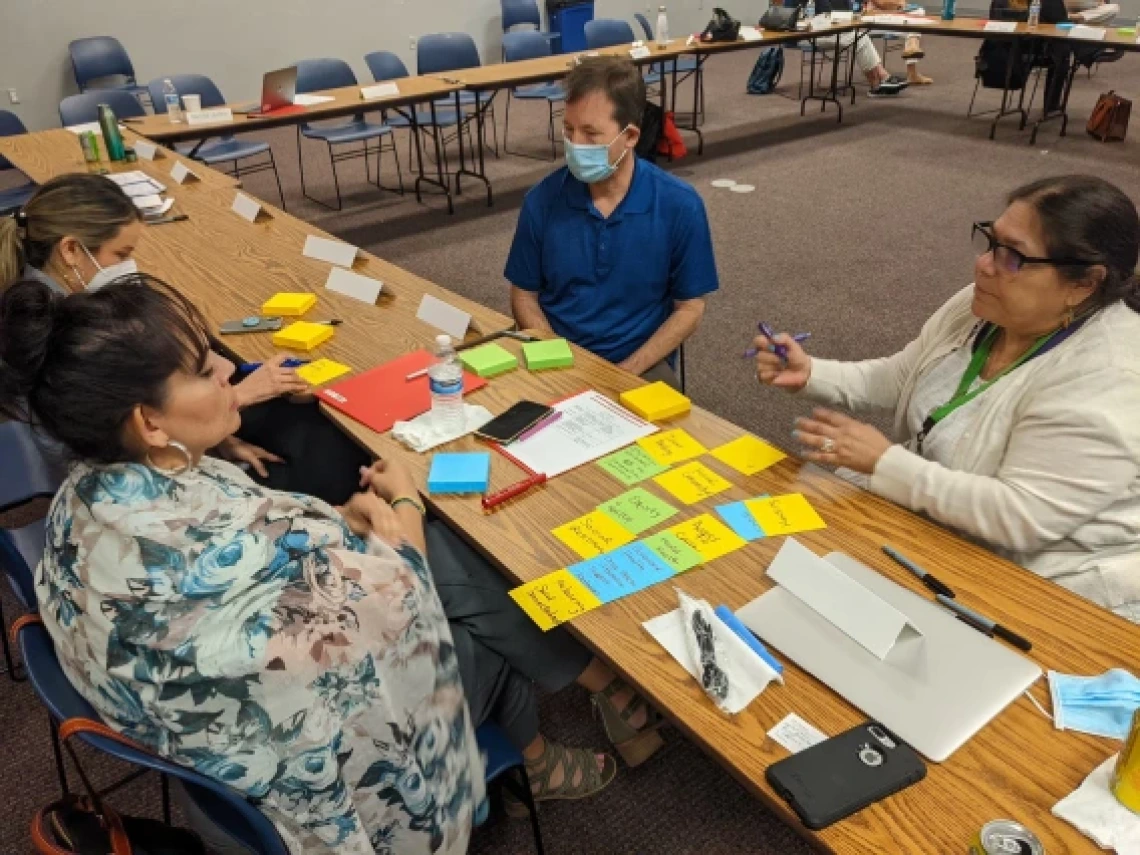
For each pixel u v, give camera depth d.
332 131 5.32
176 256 2.60
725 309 3.83
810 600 1.16
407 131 7.19
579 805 1.74
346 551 0.98
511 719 1.52
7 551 1.35
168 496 0.92
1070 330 1.34
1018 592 1.19
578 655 1.49
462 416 1.64
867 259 4.31
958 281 4.01
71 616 0.91
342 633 0.92
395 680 0.98
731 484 1.44
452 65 5.91
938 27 6.28
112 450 0.91
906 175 5.59
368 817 1.01
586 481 1.46
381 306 2.21
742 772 0.95
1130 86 7.73
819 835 0.88
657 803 1.74
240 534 0.91
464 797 1.16
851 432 1.44
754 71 8.09
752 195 5.36
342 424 1.67
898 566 1.25
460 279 4.25
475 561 1.48
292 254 2.61
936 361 1.55
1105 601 1.32
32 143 4.16
